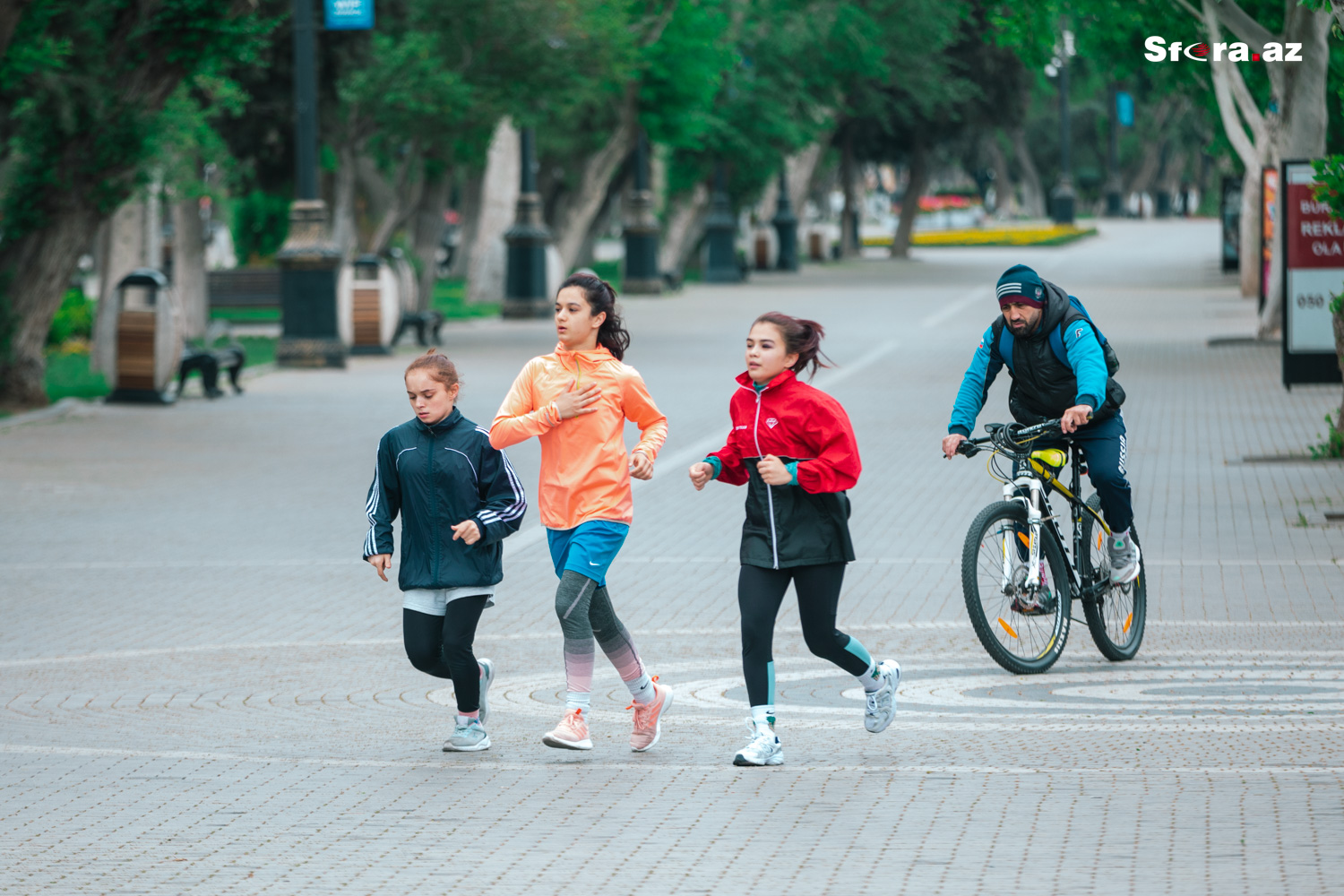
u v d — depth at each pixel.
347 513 38.28
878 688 18.81
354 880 13.95
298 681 23.08
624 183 148.00
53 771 17.98
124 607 28.41
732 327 93.19
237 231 139.25
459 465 18.30
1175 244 191.88
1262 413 52.25
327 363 72.62
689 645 25.00
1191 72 78.69
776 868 14.04
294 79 84.81
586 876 13.95
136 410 58.19
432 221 104.19
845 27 130.00
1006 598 22.50
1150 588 28.61
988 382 23.20
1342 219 37.56
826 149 172.25
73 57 55.56
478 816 15.97
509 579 30.67
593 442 18.55
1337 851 14.02
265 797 16.80
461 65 83.19
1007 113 164.50
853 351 76.44
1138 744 18.53
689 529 35.91
